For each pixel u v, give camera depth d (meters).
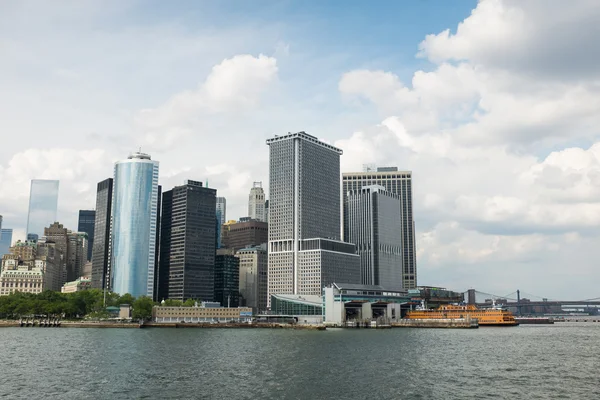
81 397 115.62
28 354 196.00
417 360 182.75
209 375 145.38
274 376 144.25
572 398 115.12
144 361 175.88
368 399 114.38
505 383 133.38
